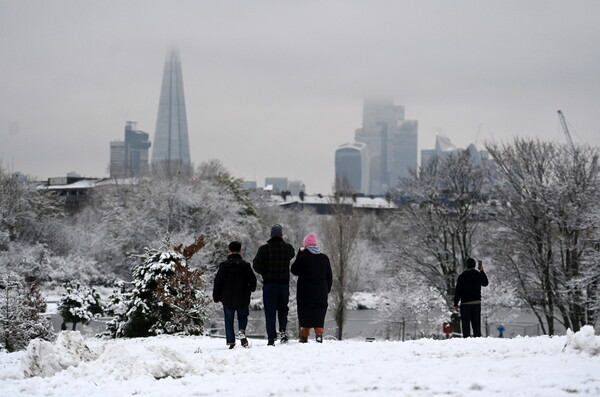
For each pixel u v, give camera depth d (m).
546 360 17.34
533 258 70.75
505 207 73.81
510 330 92.25
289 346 24.78
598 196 68.88
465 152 88.19
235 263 26.47
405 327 96.00
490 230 78.75
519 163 72.75
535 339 25.23
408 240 87.25
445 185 85.38
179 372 19.34
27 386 17.94
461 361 18.33
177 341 38.53
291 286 94.25
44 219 128.62
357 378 15.80
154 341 40.59
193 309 50.09
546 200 69.50
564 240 68.69
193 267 101.38
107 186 169.62
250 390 15.07
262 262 25.92
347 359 20.02
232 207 121.12
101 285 121.81
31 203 130.25
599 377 14.15
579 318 68.25
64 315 73.31
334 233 91.44
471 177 84.81
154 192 117.50
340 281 88.44
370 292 141.88
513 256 74.50
